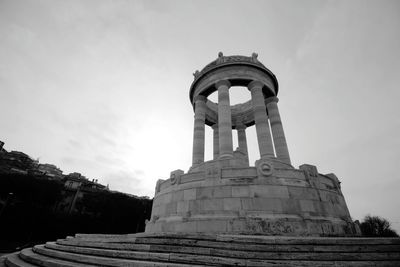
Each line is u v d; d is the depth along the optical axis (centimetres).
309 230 1148
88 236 1201
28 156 8812
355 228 1382
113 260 718
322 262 645
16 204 4734
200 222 1247
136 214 6019
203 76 2386
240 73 2198
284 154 2052
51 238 4747
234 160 1664
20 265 876
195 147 2150
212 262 669
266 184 1298
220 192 1330
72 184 7419
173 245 810
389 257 671
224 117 1970
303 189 1318
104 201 5941
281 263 644
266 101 2411
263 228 1138
